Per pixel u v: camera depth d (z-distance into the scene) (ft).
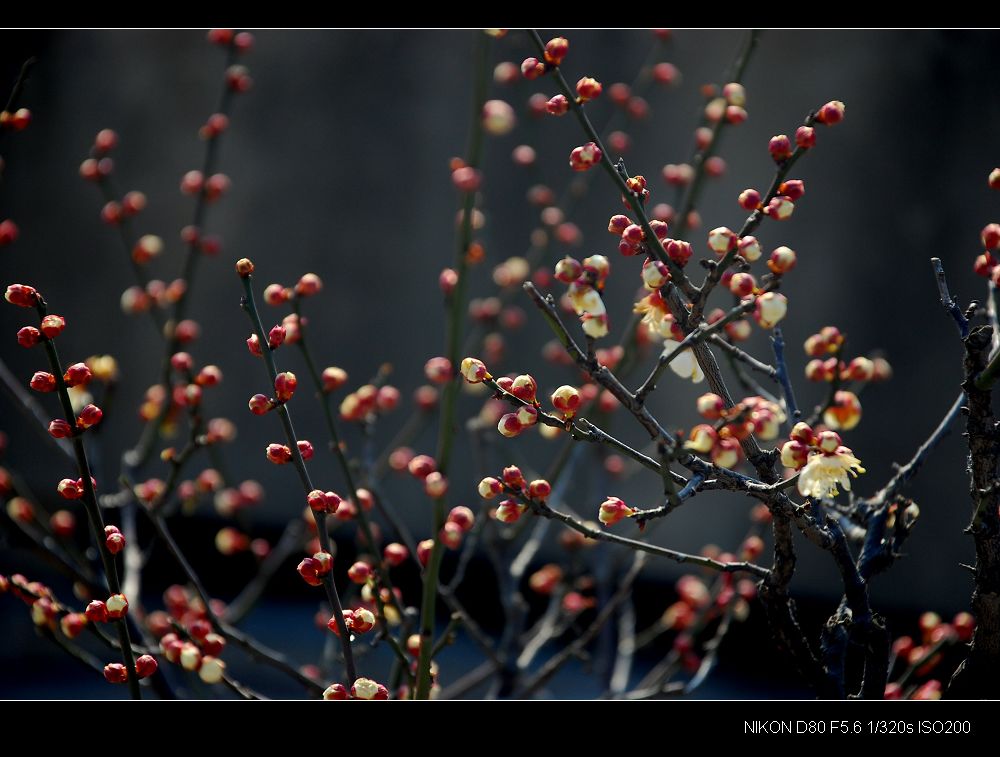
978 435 7.11
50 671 12.69
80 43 14.96
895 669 7.95
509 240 14.24
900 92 12.64
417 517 14.69
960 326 7.13
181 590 8.13
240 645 7.46
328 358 15.08
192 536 14.78
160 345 15.29
